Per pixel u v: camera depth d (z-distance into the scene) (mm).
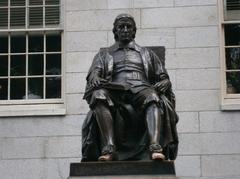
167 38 22422
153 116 16250
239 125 21859
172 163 15828
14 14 23297
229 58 22500
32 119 22250
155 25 22484
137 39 22422
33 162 22016
